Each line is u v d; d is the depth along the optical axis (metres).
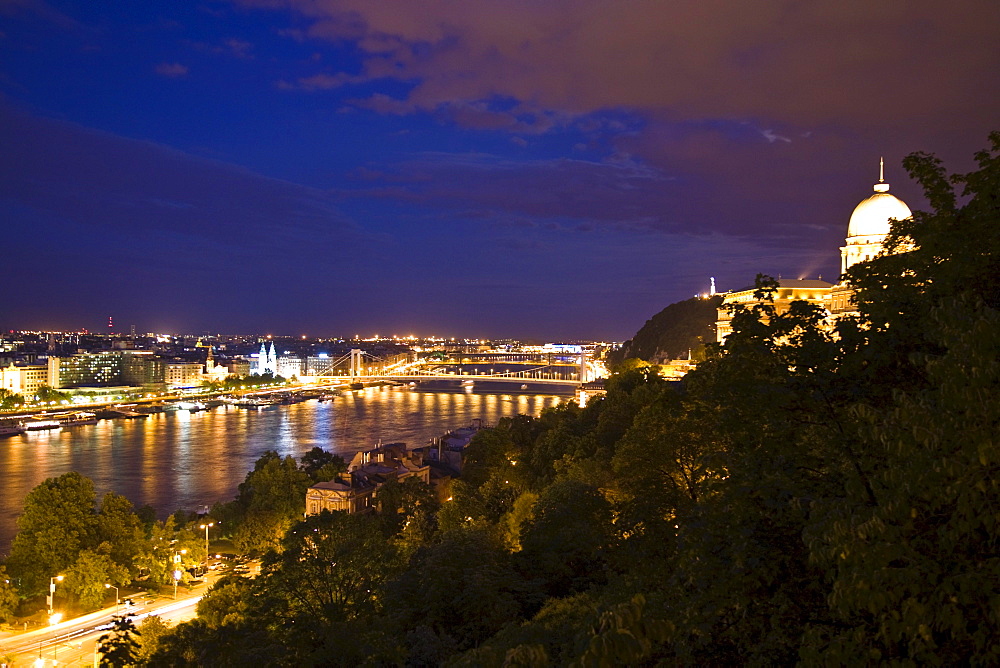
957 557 18.52
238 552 148.25
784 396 26.67
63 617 119.44
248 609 63.91
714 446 50.16
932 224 30.88
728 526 26.25
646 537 51.12
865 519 19.11
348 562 63.00
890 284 30.70
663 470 54.38
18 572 126.12
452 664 26.69
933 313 19.50
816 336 28.31
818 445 27.16
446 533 71.75
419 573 63.19
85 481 136.12
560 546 70.56
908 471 18.73
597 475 97.38
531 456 163.25
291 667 51.59
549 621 51.88
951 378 17.78
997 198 27.23
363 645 51.41
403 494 151.38
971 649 18.58
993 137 30.69
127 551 133.25
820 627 21.30
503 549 83.94
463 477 179.75
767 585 24.80
